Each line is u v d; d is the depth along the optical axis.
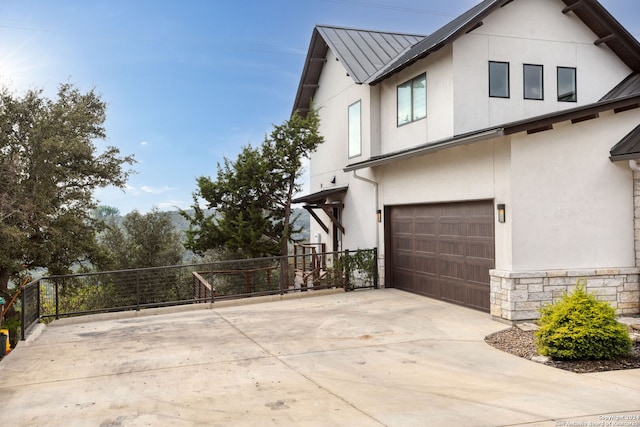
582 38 12.97
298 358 7.27
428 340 8.17
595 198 9.46
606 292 9.30
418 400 5.36
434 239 12.00
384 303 11.77
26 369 7.05
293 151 17.17
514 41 12.38
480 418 4.78
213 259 25.97
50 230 17.73
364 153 15.45
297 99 20.03
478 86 12.00
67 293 16.62
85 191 20.06
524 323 8.94
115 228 29.50
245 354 7.58
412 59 12.36
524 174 9.15
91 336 9.35
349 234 16.48
